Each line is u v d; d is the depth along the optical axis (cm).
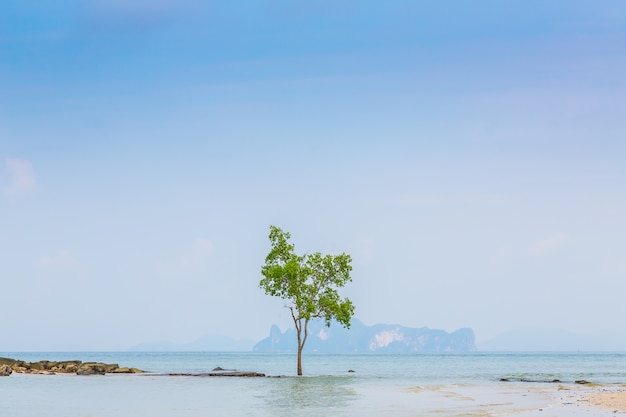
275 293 7419
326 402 4553
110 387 6131
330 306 7331
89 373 8700
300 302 7356
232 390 5719
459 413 3803
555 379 8006
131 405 4381
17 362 9406
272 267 7356
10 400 4778
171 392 5522
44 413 3925
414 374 9638
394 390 5716
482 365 15675
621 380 8000
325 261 7412
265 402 4566
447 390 5759
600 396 5022
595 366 14675
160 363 17688
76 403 4534
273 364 16588
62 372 9031
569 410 3953
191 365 15525
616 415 3669
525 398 4847
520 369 12419
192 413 3888
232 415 3766
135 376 8219
